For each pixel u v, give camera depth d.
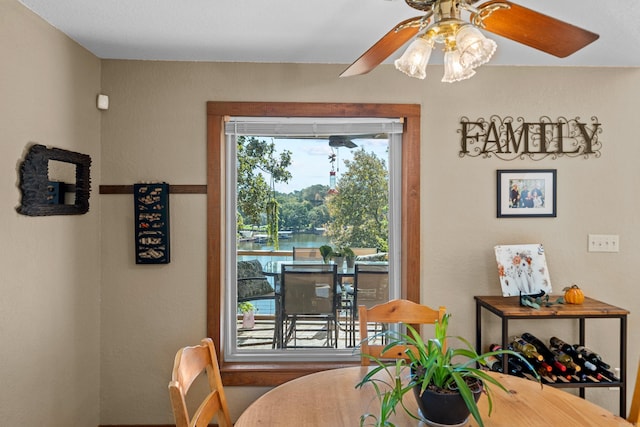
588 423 1.35
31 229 2.02
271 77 2.75
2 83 1.82
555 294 2.78
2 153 1.83
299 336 2.94
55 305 2.22
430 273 2.78
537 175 2.79
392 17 2.09
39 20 2.08
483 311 2.79
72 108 2.38
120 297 2.70
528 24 1.38
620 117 2.80
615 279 2.79
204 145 2.74
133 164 2.71
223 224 2.83
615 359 2.79
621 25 2.13
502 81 2.79
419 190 2.78
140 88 2.71
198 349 1.50
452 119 2.79
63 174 2.31
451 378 1.27
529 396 1.55
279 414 1.42
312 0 1.92
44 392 2.12
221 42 2.41
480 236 2.79
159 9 2.01
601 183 2.80
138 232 2.67
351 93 2.77
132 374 2.70
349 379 1.73
